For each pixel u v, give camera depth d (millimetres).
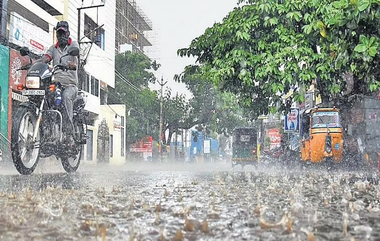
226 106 43938
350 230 2430
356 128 15773
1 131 17219
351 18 6691
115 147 35656
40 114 7422
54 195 4332
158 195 4367
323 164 16078
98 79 30922
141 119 41375
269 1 14188
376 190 5207
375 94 15344
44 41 21203
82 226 2449
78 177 7664
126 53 39188
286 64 14039
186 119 45219
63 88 7988
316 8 13844
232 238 2176
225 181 6859
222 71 14398
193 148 75625
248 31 14625
